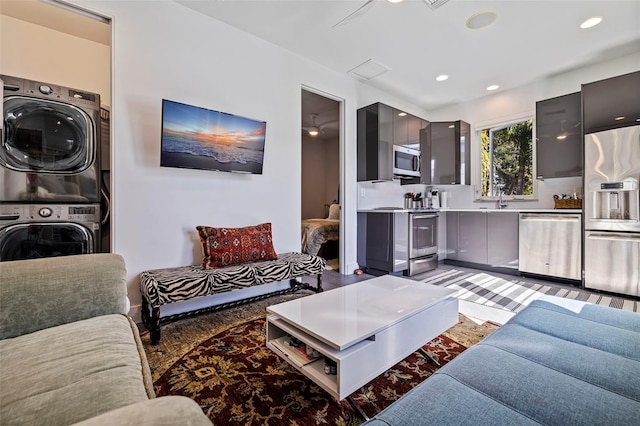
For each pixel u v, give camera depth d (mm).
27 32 2703
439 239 4371
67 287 1129
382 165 3725
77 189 2361
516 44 2949
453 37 2836
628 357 933
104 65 3092
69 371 776
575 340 1053
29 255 2162
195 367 1551
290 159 3092
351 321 1302
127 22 2156
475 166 4566
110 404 664
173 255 2359
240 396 1316
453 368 871
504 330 1137
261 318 2266
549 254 3273
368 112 3799
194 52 2453
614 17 2520
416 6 2385
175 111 2227
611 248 2789
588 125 2957
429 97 4469
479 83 3936
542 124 3604
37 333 1001
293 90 3123
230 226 2664
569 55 3182
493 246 3816
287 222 3061
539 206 3873
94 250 2412
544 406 688
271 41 2912
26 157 2178
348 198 3789
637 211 2650
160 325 2070
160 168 2301
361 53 3141
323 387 1105
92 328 1036
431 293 1716
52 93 2285
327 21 2592
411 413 684
